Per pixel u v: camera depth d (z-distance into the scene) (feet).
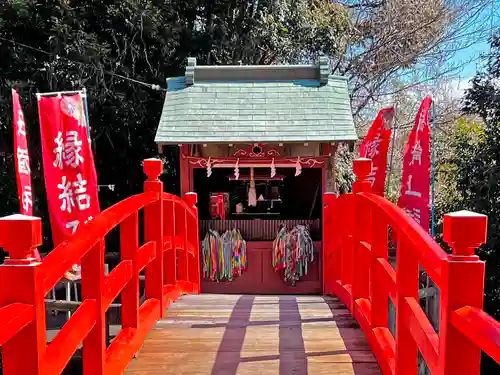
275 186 23.86
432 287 17.30
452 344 5.13
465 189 25.13
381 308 9.62
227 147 21.04
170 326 11.43
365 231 11.86
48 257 5.75
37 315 5.21
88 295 7.28
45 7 24.67
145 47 26.76
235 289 22.27
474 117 41.39
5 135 24.72
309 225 22.57
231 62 29.96
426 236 6.31
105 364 7.63
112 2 26.00
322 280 22.00
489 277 22.70
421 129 18.98
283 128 20.33
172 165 29.78
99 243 7.29
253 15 30.96
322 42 34.60
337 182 34.06
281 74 22.89
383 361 8.55
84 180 16.83
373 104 43.04
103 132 26.84
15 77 25.12
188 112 21.07
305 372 8.77
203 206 24.66
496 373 22.70
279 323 11.66
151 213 11.89
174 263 14.46
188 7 29.78
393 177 42.34
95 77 25.05
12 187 24.50
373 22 40.91
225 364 9.16
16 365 5.18
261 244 22.30
